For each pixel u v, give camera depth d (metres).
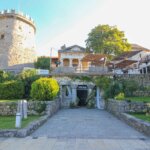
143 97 21.62
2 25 42.94
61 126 11.85
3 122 12.10
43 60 41.88
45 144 7.64
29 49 45.56
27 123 11.42
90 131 10.31
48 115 15.48
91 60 32.66
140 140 8.31
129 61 29.98
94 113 19.30
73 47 45.28
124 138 8.70
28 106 16.39
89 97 25.92
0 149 6.96
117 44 41.47
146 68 32.94
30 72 24.59
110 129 10.89
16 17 43.19
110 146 7.33
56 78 25.89
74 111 21.33
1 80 23.38
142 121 10.34
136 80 24.77
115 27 44.31
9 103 16.56
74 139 8.50
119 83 23.25
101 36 43.19
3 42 42.06
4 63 41.06
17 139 8.48
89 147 7.20
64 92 26.16
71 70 29.45
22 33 44.19
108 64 34.84
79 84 26.00
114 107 17.69
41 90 18.20
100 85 25.09
